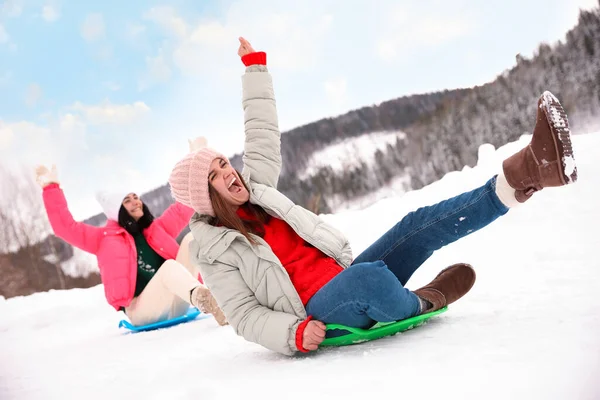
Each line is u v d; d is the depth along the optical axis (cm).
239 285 196
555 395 105
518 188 168
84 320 505
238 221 201
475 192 177
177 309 375
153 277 367
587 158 427
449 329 176
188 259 407
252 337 191
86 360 267
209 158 207
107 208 403
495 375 122
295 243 209
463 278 206
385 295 169
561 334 146
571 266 260
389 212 528
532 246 329
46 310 530
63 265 1252
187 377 185
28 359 297
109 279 376
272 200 207
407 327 190
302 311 188
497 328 166
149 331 360
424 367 139
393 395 122
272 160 231
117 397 172
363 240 490
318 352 188
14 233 1237
